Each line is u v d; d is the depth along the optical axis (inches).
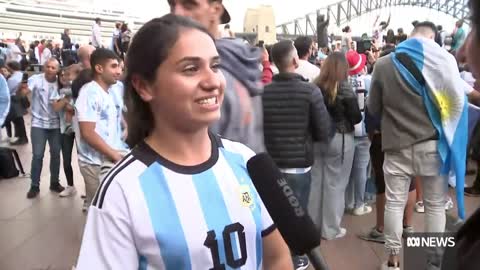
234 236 41.9
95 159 142.2
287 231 43.8
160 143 43.0
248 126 63.6
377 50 270.7
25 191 235.8
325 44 421.4
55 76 224.2
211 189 42.3
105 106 128.3
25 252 159.2
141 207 39.7
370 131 157.5
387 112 126.4
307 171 132.6
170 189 41.0
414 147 121.2
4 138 379.9
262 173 45.3
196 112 41.6
